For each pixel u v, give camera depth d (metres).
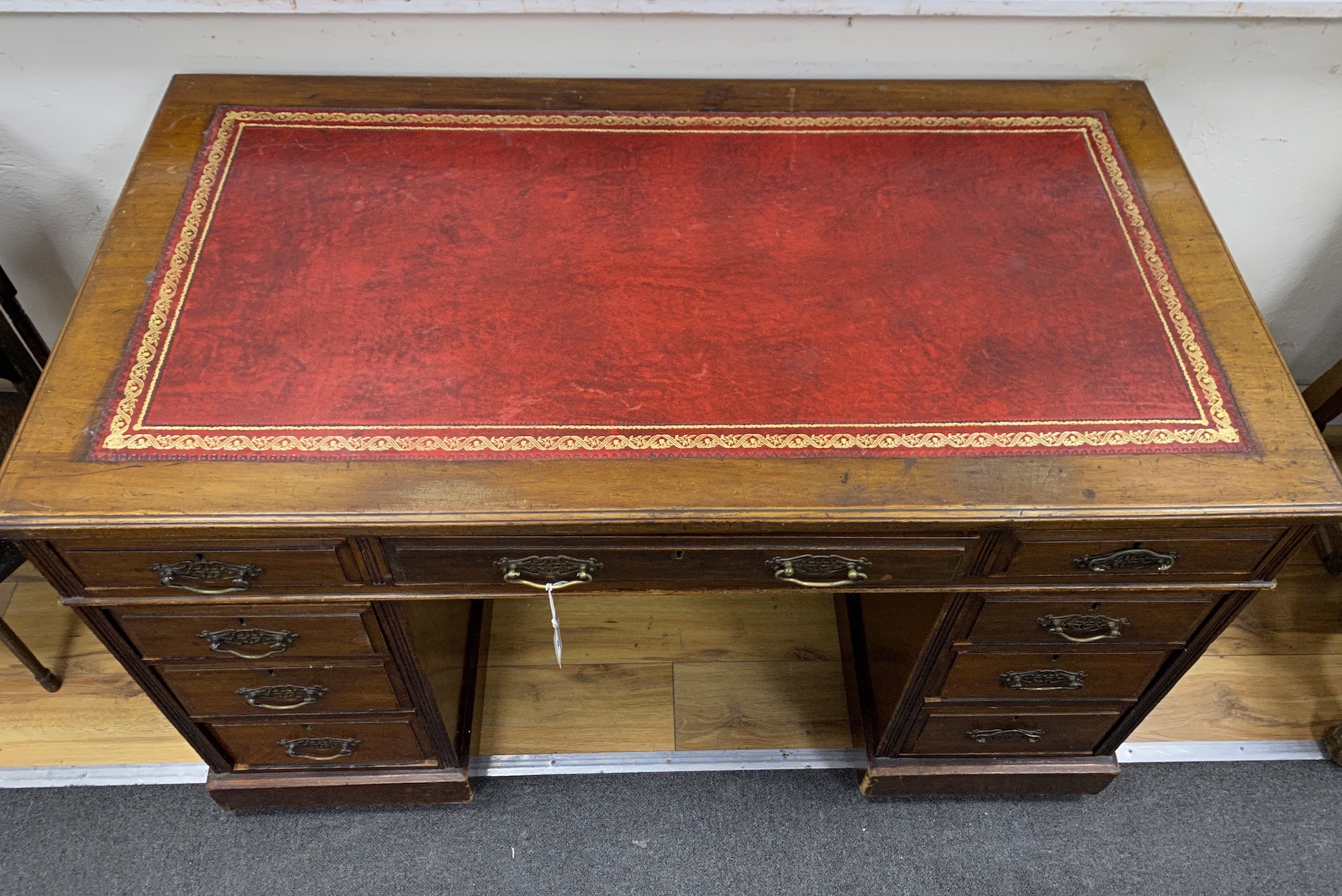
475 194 1.19
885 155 1.25
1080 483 0.94
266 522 0.91
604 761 1.55
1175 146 1.26
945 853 1.47
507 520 0.92
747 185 1.21
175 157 1.20
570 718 1.59
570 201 1.19
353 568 1.02
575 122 1.27
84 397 0.98
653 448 0.96
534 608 1.73
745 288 1.10
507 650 1.68
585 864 1.45
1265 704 1.61
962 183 1.21
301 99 1.28
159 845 1.45
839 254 1.14
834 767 1.55
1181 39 1.28
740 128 1.28
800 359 1.04
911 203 1.19
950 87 1.33
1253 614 1.71
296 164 1.21
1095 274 1.12
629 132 1.27
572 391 1.00
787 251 1.14
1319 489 0.94
